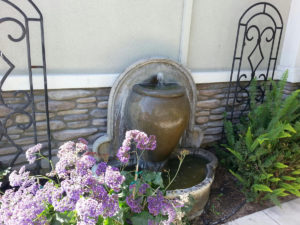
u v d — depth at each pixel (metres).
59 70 2.28
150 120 2.17
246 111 3.27
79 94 2.38
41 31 1.99
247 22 2.74
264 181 2.46
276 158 2.42
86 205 1.24
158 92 2.17
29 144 2.37
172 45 2.62
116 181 1.41
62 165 1.42
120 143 2.57
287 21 3.16
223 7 2.74
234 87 3.11
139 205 1.64
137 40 2.46
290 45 3.14
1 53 1.94
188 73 2.59
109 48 2.38
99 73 2.41
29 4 2.03
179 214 1.73
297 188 2.38
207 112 3.06
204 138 3.17
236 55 3.02
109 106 2.40
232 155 2.77
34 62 2.18
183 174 2.46
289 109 2.53
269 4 2.78
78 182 1.36
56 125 2.39
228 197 2.52
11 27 2.04
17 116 2.24
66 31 2.20
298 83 3.22
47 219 1.47
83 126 2.51
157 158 2.41
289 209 2.43
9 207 1.40
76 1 2.15
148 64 2.42
